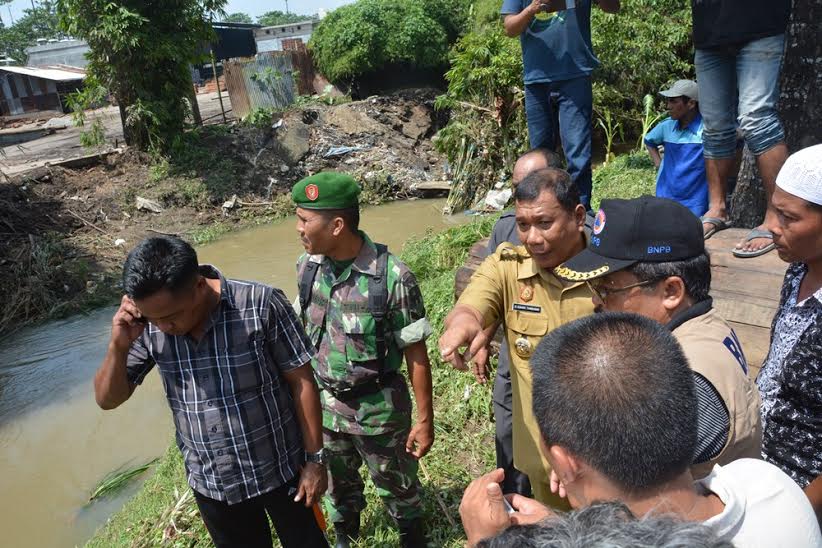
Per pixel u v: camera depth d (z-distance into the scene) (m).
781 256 1.92
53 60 31.92
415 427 2.87
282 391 2.44
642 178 7.77
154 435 5.34
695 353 1.52
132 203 11.84
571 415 1.14
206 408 2.30
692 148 4.59
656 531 0.86
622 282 1.71
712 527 1.09
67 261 9.88
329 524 3.46
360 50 16.83
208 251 10.54
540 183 2.20
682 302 1.67
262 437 2.36
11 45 50.03
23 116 25.92
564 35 3.86
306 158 13.91
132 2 12.03
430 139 15.29
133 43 11.52
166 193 12.07
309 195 2.62
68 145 15.71
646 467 1.09
